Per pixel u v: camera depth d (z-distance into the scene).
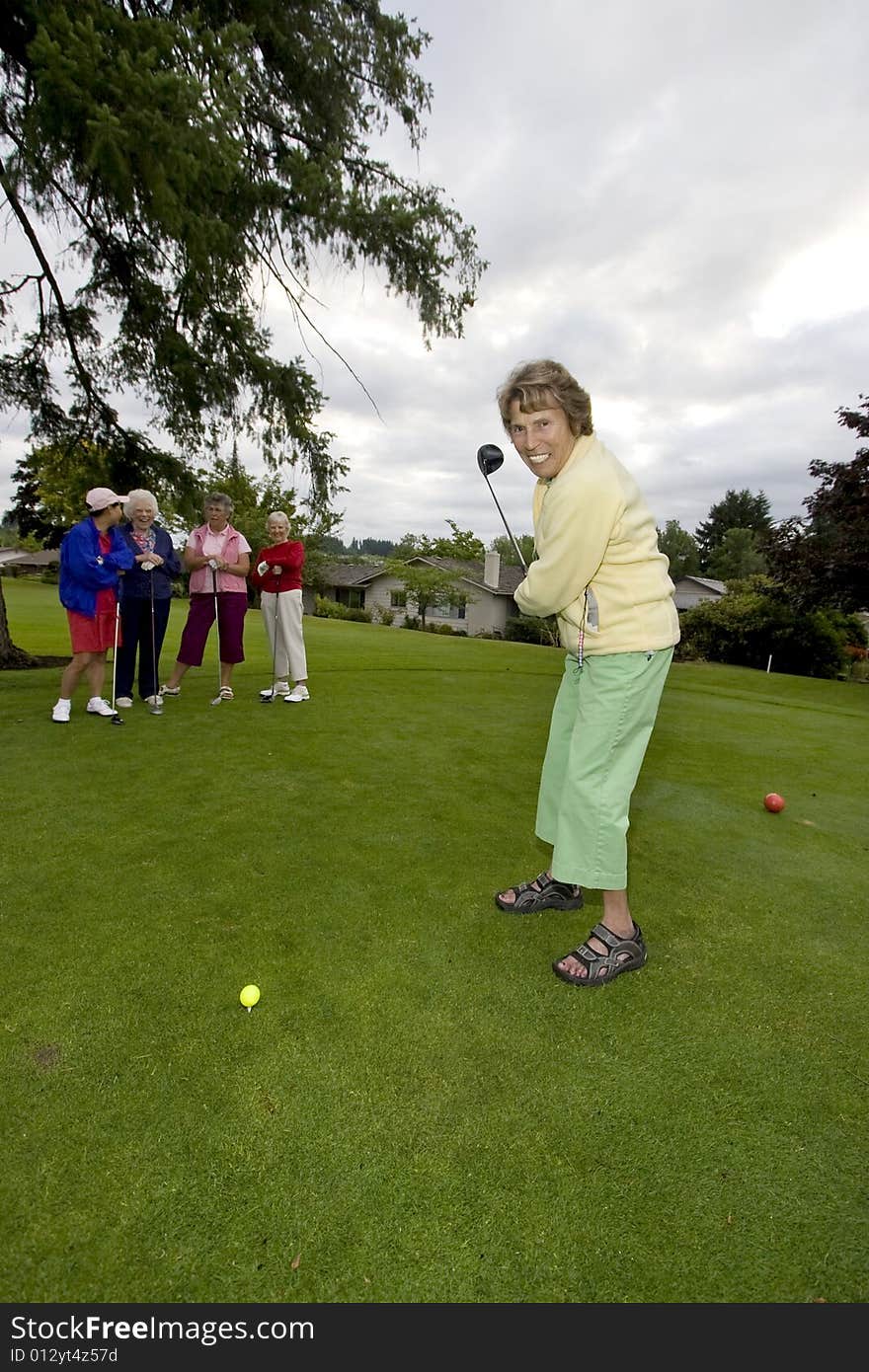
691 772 4.37
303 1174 1.28
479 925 2.22
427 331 7.39
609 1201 1.25
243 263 6.08
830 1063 1.64
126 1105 1.41
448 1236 1.17
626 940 1.99
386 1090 1.49
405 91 6.97
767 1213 1.24
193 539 5.48
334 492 7.71
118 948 1.98
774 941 2.22
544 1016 1.78
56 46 4.18
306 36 6.26
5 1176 1.24
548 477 1.94
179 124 4.57
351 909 2.27
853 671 18.23
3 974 1.83
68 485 8.14
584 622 1.91
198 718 5.00
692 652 19.16
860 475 11.16
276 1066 1.54
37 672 7.10
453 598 31.94
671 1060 1.63
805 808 3.69
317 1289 1.08
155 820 2.95
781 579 12.52
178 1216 1.18
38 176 5.13
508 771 4.00
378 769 3.90
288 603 5.61
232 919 2.17
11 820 2.89
